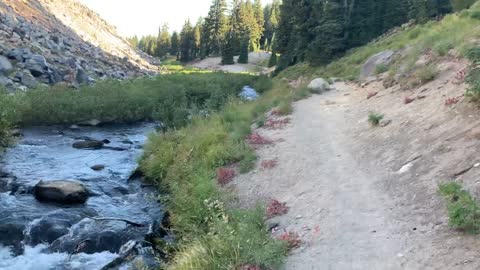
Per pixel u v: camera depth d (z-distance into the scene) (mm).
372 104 17312
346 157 12086
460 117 11266
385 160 10945
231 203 10852
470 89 11664
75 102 25953
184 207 11289
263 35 139750
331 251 7340
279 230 8719
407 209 8172
